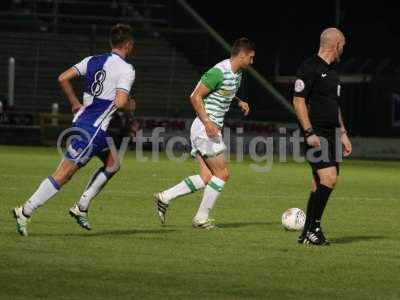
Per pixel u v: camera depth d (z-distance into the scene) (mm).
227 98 31875
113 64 28031
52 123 96812
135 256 24688
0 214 33906
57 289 20047
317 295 20156
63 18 118000
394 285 21516
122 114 78750
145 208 38312
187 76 112688
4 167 61719
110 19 118125
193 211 37781
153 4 118312
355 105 106750
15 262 23109
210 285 20922
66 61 113000
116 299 19203
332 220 36062
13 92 107000
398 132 104688
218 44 111312
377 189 53375
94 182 29016
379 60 119688
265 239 29078
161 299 19312
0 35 113938
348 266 24016
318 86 27266
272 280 21734
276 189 50844
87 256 24453
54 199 40812
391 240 29859
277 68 125250
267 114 102500
